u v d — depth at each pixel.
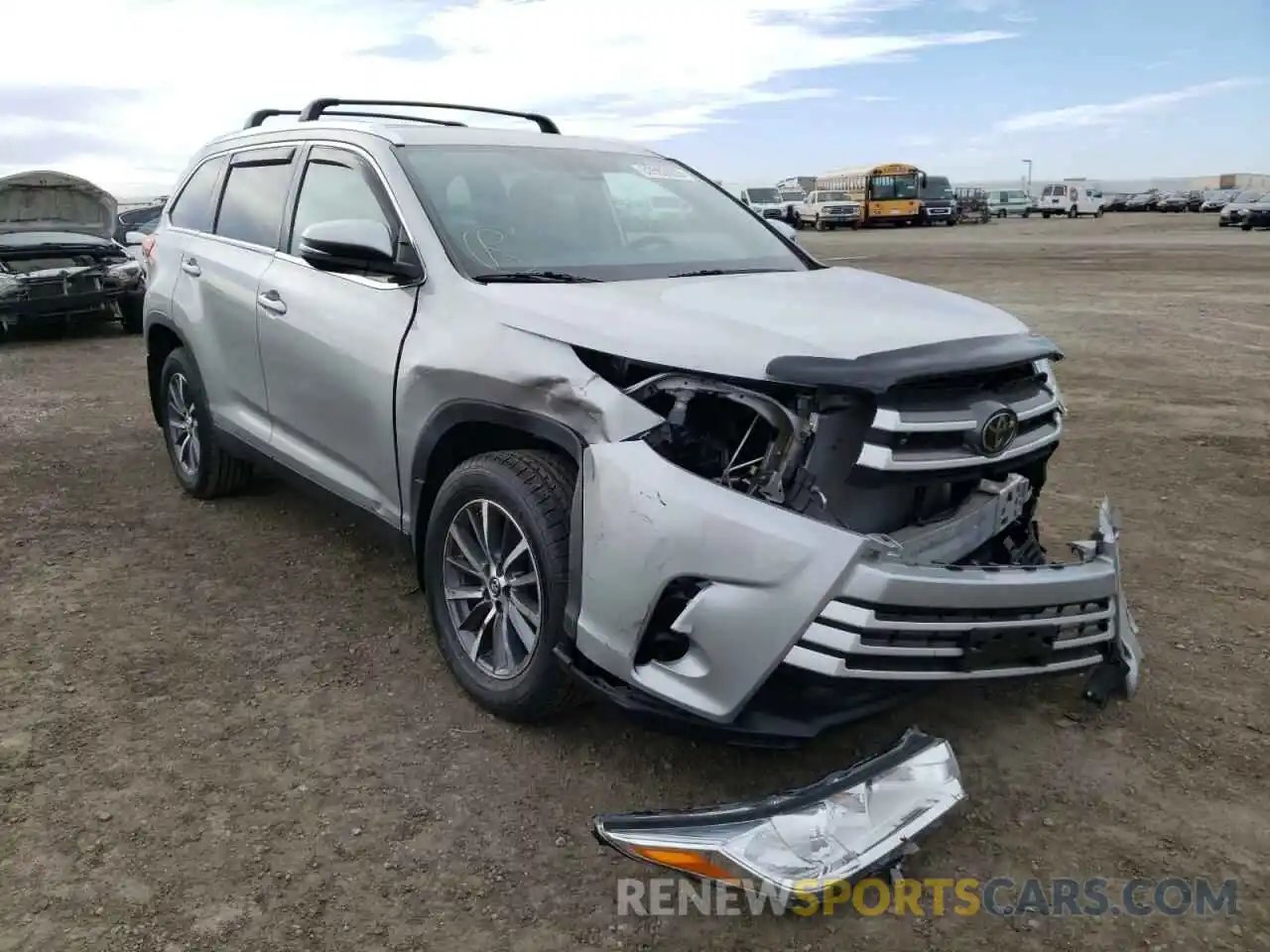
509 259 3.59
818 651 2.51
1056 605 2.79
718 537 2.58
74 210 14.16
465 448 3.46
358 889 2.59
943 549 2.94
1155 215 69.75
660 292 3.29
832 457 2.69
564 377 2.92
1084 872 2.69
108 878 2.60
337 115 4.90
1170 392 8.81
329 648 3.86
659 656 2.77
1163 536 5.16
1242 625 4.11
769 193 51.78
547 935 2.45
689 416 2.79
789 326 2.86
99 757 3.12
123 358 10.85
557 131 5.23
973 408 2.79
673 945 2.43
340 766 3.10
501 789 2.99
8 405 8.16
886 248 30.36
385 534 3.83
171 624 4.04
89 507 5.45
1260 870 2.70
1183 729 3.35
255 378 4.53
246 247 4.67
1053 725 3.37
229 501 5.54
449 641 3.48
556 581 2.98
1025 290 17.08
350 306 3.81
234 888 2.58
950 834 2.84
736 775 3.07
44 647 3.83
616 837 2.50
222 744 3.21
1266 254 25.23
